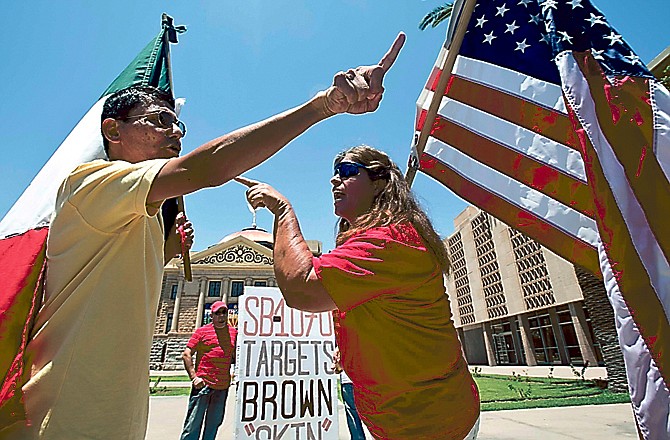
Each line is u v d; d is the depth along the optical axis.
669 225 1.53
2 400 0.91
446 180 3.09
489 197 2.92
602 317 11.59
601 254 1.70
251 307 4.17
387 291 1.34
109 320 1.04
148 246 1.19
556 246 2.64
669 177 1.56
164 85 2.38
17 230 1.31
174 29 2.54
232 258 49.06
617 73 1.78
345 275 1.29
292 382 4.01
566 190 2.65
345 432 6.38
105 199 1.02
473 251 41.97
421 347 1.39
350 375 1.56
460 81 2.83
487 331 39.12
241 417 3.77
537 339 32.81
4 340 0.96
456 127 3.03
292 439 3.82
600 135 1.71
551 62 2.54
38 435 0.91
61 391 0.95
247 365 3.95
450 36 2.43
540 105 2.57
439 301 1.50
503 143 2.86
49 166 1.59
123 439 1.00
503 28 2.66
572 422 6.94
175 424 7.78
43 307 1.04
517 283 34.53
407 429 1.36
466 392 1.47
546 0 2.04
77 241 1.05
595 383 14.46
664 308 1.46
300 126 1.05
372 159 1.77
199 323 45.25
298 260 1.37
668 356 1.43
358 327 1.43
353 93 1.05
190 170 0.97
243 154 0.98
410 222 1.57
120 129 1.33
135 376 1.07
